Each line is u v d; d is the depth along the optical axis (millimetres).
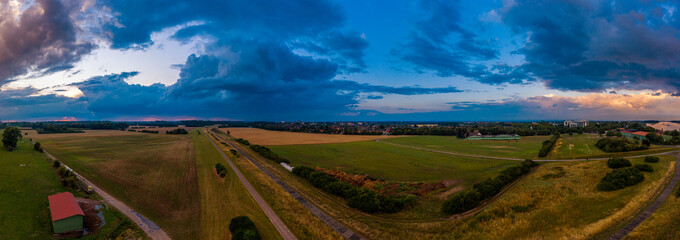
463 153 97125
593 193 40031
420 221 36281
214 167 67000
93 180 52031
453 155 92375
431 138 166250
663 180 44469
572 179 47406
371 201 40906
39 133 173875
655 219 30125
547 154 87000
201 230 34188
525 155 89375
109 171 59875
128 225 34188
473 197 40688
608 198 37938
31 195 41438
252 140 144125
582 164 59312
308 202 43344
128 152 90125
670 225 28109
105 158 76250
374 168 70750
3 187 42625
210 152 92812
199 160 77000
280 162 78312
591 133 168625
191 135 178750
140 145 113812
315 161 82125
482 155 91438
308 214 38219
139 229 33531
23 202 38469
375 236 32438
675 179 44969
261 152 92375
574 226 30562
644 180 44562
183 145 115000
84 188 46281
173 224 35562
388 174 63938
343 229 34219
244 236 29844
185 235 32844
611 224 30172
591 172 50938
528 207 36406
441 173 63812
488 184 46219
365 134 195625
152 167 66375
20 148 84938
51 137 144625
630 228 28984
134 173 59344
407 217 37969
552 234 29266
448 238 31016
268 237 31844
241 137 163625
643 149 78562
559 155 83500
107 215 36719
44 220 34375
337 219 37219
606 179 44000
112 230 32969
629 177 43594
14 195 40281
